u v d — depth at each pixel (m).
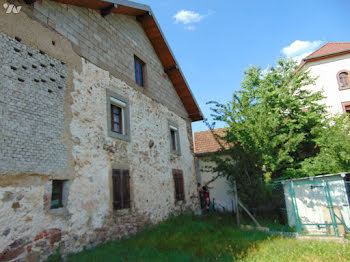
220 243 6.45
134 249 5.77
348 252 5.40
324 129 11.50
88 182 6.41
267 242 6.41
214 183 14.41
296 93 13.54
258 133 9.91
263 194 9.20
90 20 7.80
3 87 4.82
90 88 7.13
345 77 16.55
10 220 4.51
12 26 5.24
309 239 6.93
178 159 11.98
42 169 5.26
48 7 6.30
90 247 6.07
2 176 4.51
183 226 8.37
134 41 10.17
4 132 4.68
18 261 4.52
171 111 12.23
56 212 5.41
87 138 6.65
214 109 11.12
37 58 5.67
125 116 8.58
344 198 8.09
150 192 9.06
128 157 8.23
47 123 5.59
